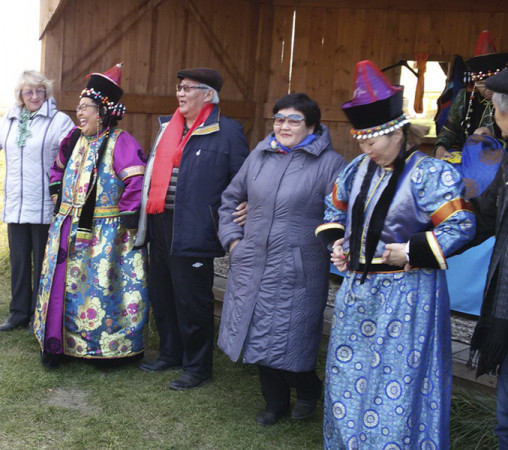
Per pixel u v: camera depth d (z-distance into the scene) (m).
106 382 3.92
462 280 4.51
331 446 2.80
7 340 4.48
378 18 7.10
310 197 3.20
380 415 2.62
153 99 6.37
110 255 3.97
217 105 3.82
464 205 2.59
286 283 3.21
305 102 3.23
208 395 3.81
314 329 3.27
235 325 3.29
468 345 4.07
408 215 2.65
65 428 3.37
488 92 4.08
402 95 2.65
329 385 2.80
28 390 3.75
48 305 3.97
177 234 3.71
